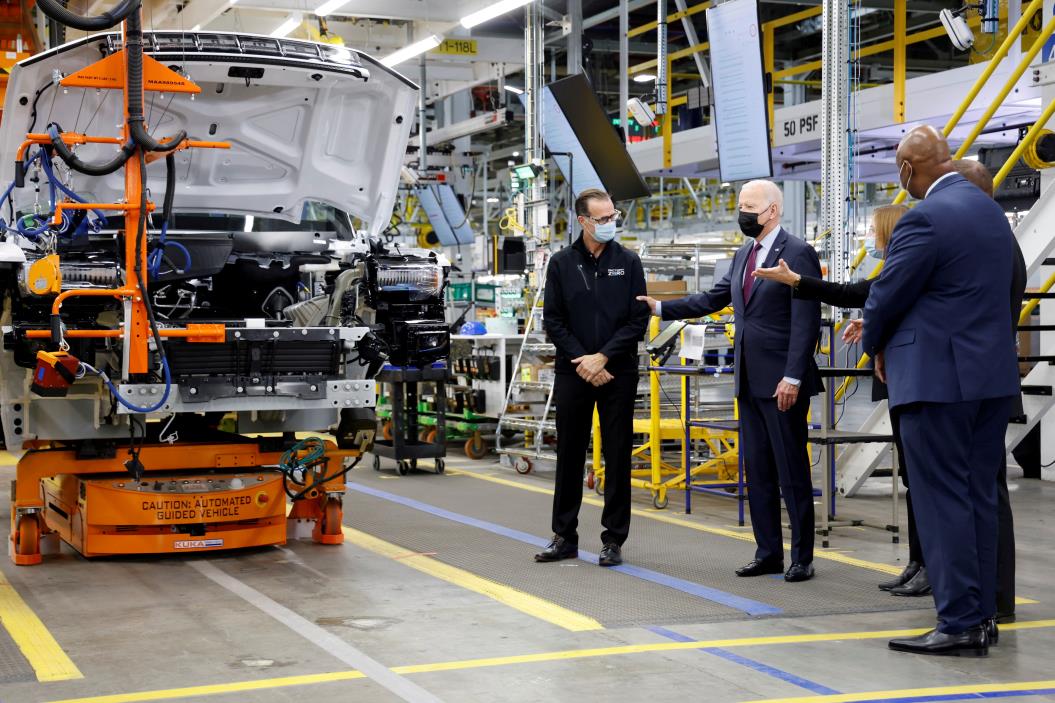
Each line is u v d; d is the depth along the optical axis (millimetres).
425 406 10969
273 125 5758
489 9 12883
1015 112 11289
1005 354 3850
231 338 5000
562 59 21688
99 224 5504
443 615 4328
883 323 3926
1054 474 8711
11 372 5059
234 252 5637
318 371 5297
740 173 10078
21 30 8500
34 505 5379
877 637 4008
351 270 5449
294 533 6273
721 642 3916
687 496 7109
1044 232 7008
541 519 6879
